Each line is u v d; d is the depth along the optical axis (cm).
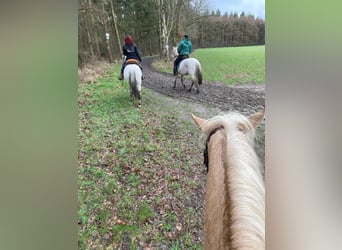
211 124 105
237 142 96
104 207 126
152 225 121
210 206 95
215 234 91
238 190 88
